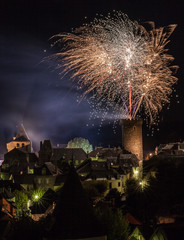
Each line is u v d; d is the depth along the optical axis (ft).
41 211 265.34
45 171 371.76
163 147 541.75
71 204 112.88
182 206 209.36
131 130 438.40
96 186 332.60
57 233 108.58
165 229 144.15
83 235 108.47
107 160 420.36
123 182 354.54
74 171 118.11
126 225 152.15
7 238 155.74
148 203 228.22
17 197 298.15
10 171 446.60
